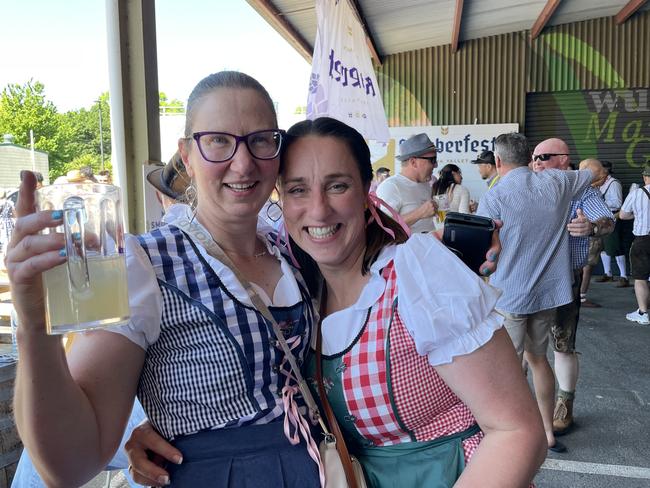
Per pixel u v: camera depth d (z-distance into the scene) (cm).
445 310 113
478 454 112
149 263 112
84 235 83
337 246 127
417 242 122
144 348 110
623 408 383
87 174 292
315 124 128
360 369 122
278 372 118
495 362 112
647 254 622
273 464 113
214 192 119
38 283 84
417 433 125
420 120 1030
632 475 296
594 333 582
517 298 295
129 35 285
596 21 953
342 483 116
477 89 1005
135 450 115
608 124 972
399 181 395
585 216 311
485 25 923
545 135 1000
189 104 122
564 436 343
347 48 439
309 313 133
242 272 127
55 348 90
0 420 210
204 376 112
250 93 119
